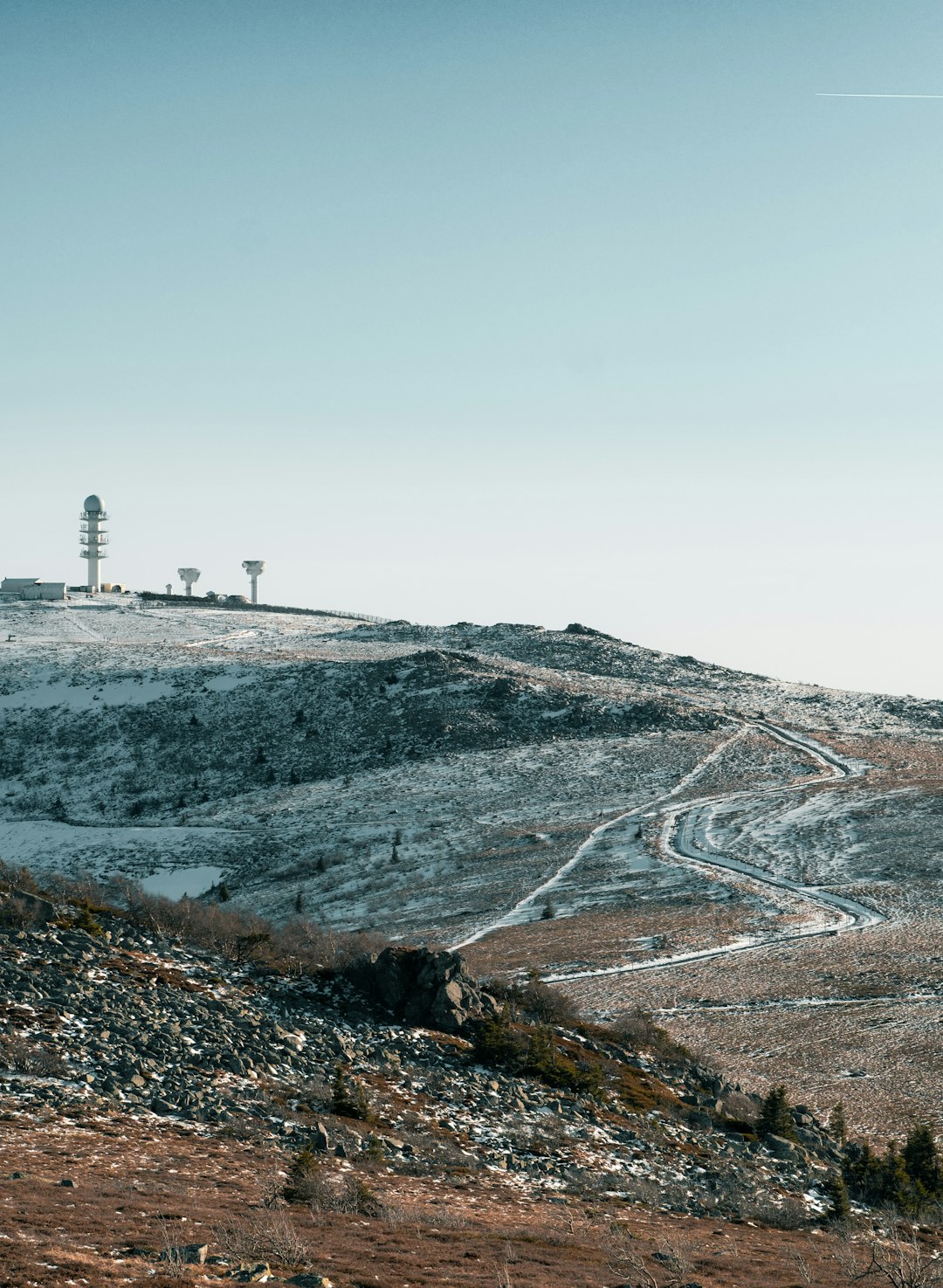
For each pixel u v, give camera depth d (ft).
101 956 131.03
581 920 264.31
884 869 298.76
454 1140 101.71
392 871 325.01
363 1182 81.15
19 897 143.64
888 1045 179.01
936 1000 202.28
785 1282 71.61
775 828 344.49
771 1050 177.17
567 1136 108.99
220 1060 107.34
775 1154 119.14
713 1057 171.94
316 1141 91.45
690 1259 74.43
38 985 116.16
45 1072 96.43
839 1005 199.93
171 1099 96.22
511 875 311.27
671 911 267.80
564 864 317.42
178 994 123.95
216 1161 81.92
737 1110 134.41
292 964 146.10
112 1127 86.33
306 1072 111.24
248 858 351.87
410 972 142.61
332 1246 64.28
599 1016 190.49
